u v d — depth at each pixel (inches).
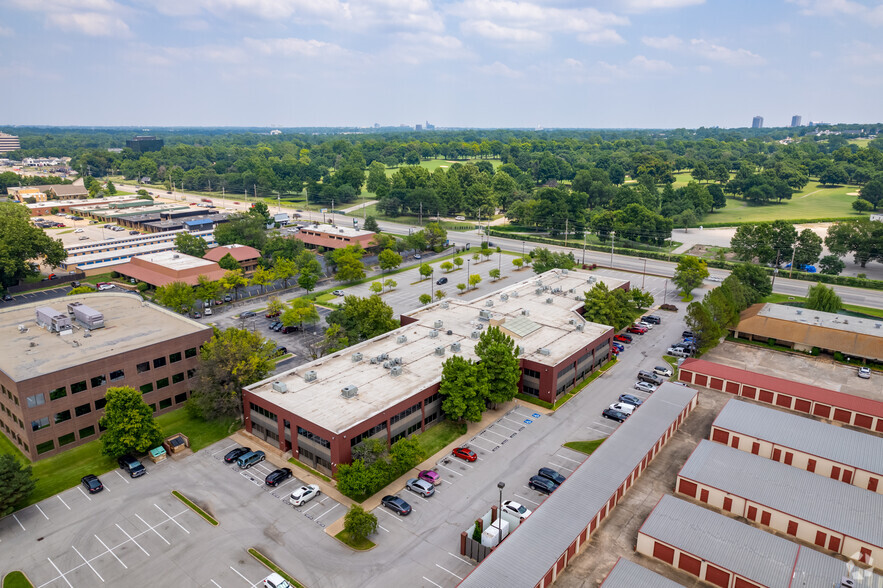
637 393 3686.0
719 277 6545.3
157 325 3777.1
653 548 2181.3
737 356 4343.0
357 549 2317.9
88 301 4333.2
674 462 2839.6
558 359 3607.3
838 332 4301.2
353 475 2541.8
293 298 5772.6
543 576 1968.5
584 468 2630.4
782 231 6825.8
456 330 4109.3
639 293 5177.2
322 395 3097.9
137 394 2938.0
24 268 6092.5
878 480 2566.4
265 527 2456.9
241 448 3006.9
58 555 2294.5
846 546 2197.3
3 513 2452.0
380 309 4259.4
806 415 3316.9
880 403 3223.4
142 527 2460.6
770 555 2080.5
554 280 5511.8
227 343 3312.0
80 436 3132.4
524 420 3346.5
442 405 3193.9
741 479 2546.8
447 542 2359.7
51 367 3075.8
